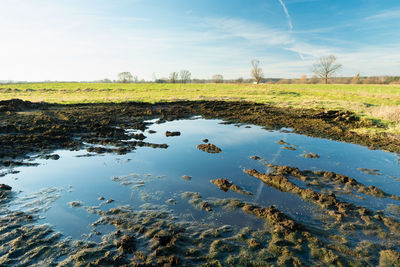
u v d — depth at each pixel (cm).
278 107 2200
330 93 3766
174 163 791
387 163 795
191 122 1562
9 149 888
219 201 541
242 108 2147
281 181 629
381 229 442
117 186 618
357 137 1127
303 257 369
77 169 735
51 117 1476
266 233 424
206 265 350
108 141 1037
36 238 409
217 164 783
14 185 620
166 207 515
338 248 391
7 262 355
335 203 529
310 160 823
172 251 377
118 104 2316
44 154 870
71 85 5806
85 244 396
